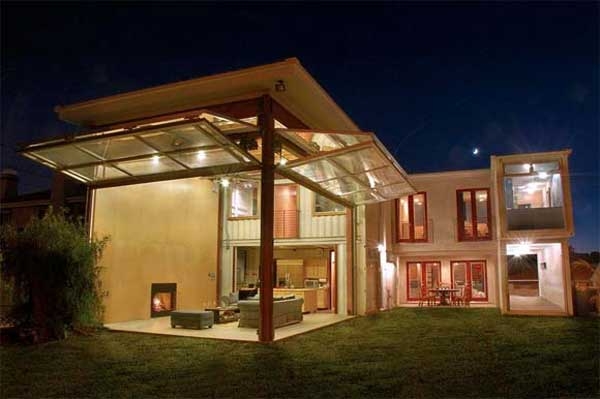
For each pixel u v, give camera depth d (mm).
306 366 7352
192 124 8906
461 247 19922
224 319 12844
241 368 7238
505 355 8102
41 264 9961
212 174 11078
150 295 13656
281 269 17766
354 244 15547
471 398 5559
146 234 13695
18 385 6301
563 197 14742
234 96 10961
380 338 10164
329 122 13375
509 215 15219
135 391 5977
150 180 11828
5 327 10828
